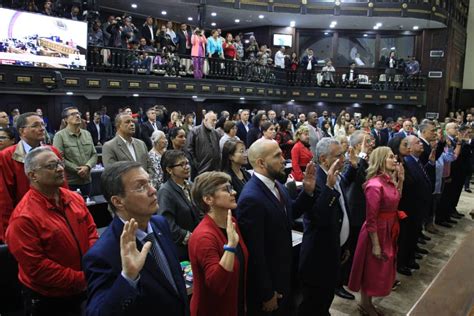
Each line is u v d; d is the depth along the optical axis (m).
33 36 8.84
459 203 7.56
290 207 2.52
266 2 14.28
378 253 3.17
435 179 5.48
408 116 16.30
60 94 10.31
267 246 2.30
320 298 2.84
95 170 4.84
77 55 9.68
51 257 2.09
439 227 6.04
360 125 9.41
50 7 9.45
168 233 1.85
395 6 14.41
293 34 16.94
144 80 11.09
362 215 3.63
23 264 2.02
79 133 4.26
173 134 4.46
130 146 3.99
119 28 10.74
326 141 2.96
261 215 2.24
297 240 3.24
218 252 1.95
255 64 13.98
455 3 16.09
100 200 4.05
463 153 6.17
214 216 2.08
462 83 18.28
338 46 17.08
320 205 2.65
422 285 4.05
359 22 15.58
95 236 2.36
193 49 12.14
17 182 3.07
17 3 8.98
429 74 16.23
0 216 2.99
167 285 1.62
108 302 1.39
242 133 6.89
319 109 16.73
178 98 13.79
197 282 1.99
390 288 3.28
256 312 2.27
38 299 2.06
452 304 1.11
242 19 15.91
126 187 1.62
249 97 13.78
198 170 4.97
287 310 3.13
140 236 1.67
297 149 5.08
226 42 13.32
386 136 9.20
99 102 11.86
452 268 1.34
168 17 15.88
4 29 8.38
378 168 3.28
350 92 15.62
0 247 2.43
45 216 2.11
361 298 3.41
